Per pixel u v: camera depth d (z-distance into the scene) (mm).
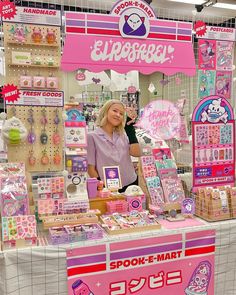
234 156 2428
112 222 1939
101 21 2037
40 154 2092
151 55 2162
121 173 2639
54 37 2041
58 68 2082
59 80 2090
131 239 1806
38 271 1661
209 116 2336
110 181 2291
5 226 1684
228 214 2117
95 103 3512
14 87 1953
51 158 2115
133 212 2080
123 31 2078
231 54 2471
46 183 1987
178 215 2180
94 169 2570
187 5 5254
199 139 2314
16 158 2055
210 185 2365
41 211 1919
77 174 2074
